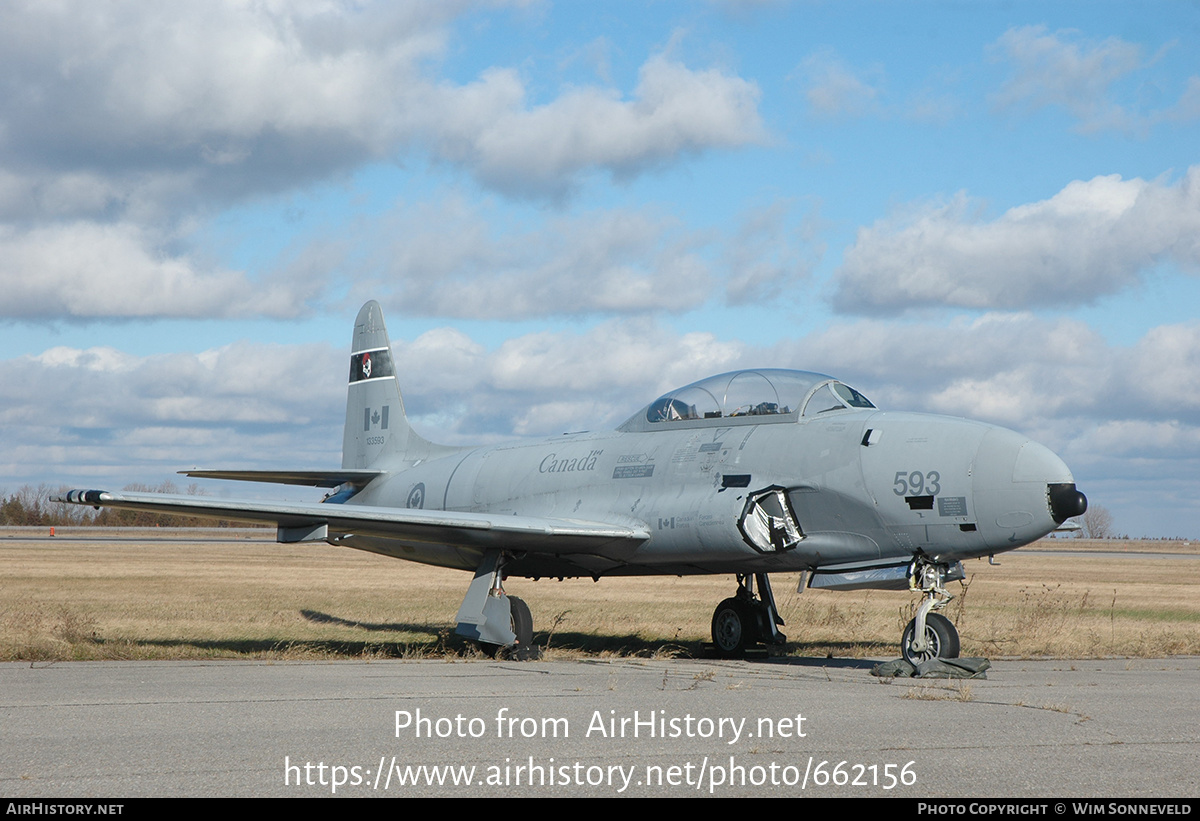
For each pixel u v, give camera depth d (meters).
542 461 15.02
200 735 6.18
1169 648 14.41
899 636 16.38
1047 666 11.87
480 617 12.78
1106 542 128.25
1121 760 5.59
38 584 25.94
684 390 13.69
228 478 17.03
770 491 11.83
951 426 11.00
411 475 17.72
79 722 6.67
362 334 20.14
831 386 12.43
